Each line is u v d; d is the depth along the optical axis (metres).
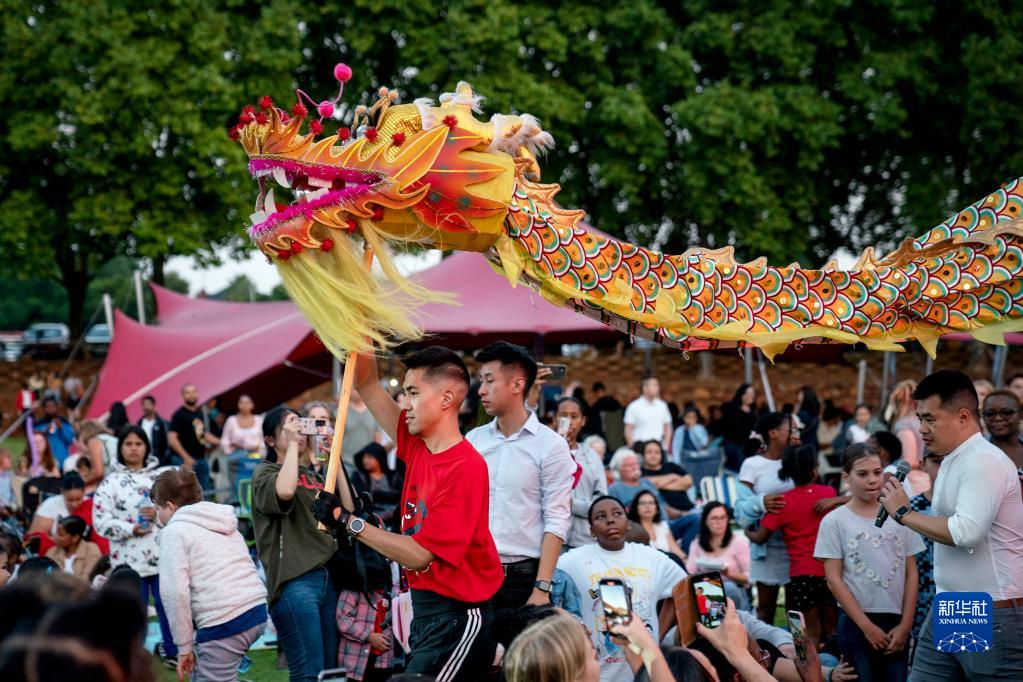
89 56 22.67
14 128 23.00
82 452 10.56
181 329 15.71
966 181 25.78
